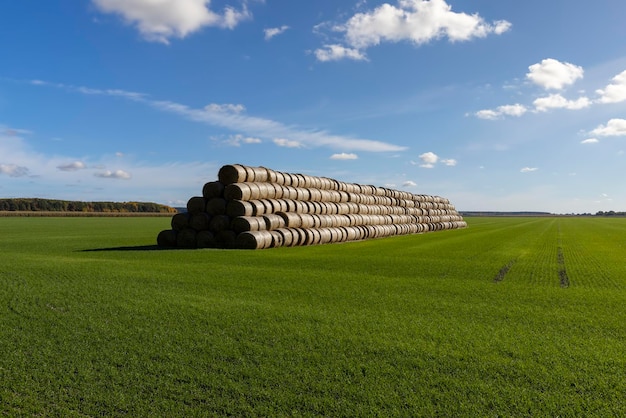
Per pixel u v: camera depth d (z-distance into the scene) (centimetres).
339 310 1020
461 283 1394
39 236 3384
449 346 780
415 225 4634
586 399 588
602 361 718
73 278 1396
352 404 570
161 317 943
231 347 763
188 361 703
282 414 546
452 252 2392
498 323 933
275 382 630
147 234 3684
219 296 1152
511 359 724
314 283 1356
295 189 2984
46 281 1341
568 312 1033
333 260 1948
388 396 591
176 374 655
